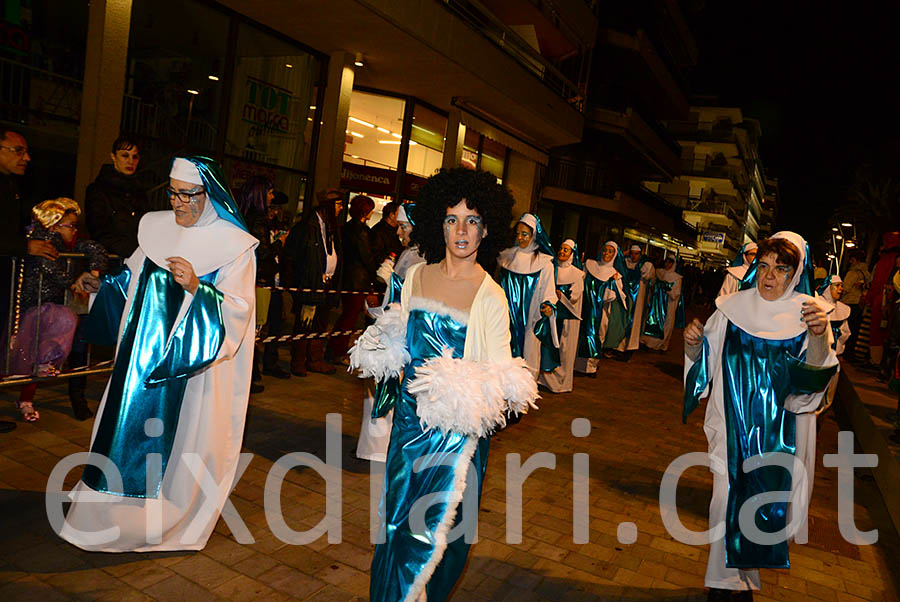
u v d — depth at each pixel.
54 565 3.22
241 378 3.64
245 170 10.30
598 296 10.91
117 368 3.38
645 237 42.06
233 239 3.51
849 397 10.12
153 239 3.49
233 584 3.28
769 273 3.51
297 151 11.32
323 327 7.99
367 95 13.75
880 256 12.06
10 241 4.62
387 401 3.01
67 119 7.54
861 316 12.95
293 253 7.42
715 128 61.38
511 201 2.91
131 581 3.18
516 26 17.92
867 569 4.45
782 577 4.18
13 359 4.61
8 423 4.77
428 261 3.00
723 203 60.91
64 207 4.68
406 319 2.90
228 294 3.43
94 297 3.68
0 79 6.85
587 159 28.86
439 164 15.23
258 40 10.08
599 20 27.55
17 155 4.62
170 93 8.76
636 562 4.09
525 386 2.72
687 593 3.76
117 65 7.66
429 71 12.21
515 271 7.26
